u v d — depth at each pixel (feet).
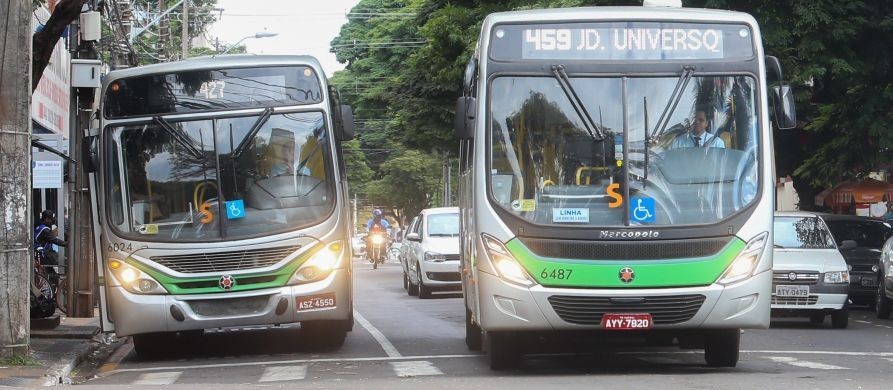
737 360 42.32
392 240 227.40
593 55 39.81
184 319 47.26
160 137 48.16
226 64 48.88
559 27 39.99
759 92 39.86
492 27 40.09
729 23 40.45
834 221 85.61
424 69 124.67
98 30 68.39
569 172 38.88
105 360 52.85
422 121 126.41
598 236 38.19
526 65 39.73
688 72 39.73
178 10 171.42
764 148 39.45
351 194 255.70
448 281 91.97
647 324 38.14
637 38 39.93
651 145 39.06
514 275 38.27
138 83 48.57
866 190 125.18
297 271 47.88
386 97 171.12
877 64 81.76
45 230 77.36
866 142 90.94
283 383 38.50
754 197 39.04
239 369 44.98
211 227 47.60
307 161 48.62
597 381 37.04
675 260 38.24
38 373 42.32
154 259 47.34
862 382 36.65
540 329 38.37
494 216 38.73
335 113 50.42
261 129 48.47
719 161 39.17
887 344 55.06
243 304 47.57
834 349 52.37
